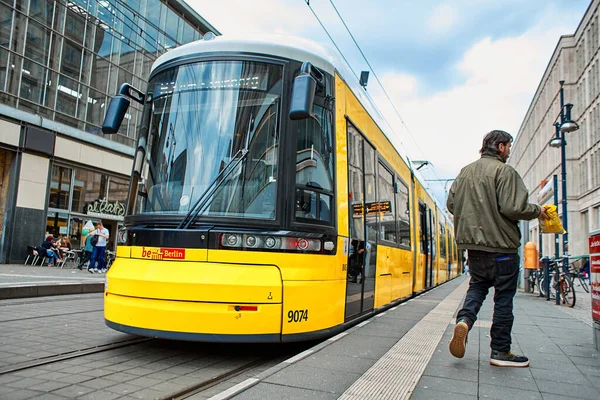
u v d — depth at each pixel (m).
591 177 43.06
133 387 3.68
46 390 3.52
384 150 8.02
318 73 5.17
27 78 18.42
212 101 5.11
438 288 14.51
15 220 17.72
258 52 5.18
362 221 6.32
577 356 4.45
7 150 17.77
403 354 4.32
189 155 5.00
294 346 5.48
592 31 42.91
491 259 3.92
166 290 4.38
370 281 6.58
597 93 41.81
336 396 3.13
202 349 5.10
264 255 4.55
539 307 9.46
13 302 8.34
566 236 10.52
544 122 57.50
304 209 4.93
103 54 21.70
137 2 23.39
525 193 3.81
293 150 4.94
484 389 3.33
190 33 27.08
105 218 21.75
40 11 18.94
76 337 5.48
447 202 4.28
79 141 20.33
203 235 4.50
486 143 4.19
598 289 4.59
